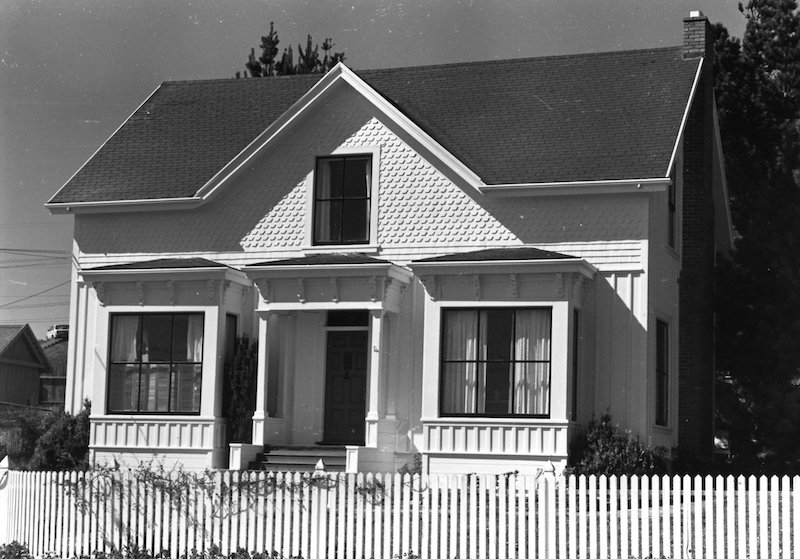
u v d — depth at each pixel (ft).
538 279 77.71
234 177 89.40
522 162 84.58
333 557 54.90
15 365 187.73
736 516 51.31
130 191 92.58
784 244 95.71
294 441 86.17
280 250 88.58
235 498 57.16
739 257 96.48
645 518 50.47
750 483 49.29
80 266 93.97
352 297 81.87
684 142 93.20
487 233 84.17
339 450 82.58
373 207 86.69
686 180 92.79
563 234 82.38
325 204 88.22
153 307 85.76
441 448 78.43
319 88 87.56
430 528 53.62
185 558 57.31
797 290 93.86
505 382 78.59
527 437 76.64
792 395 91.50
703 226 91.76
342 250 86.99
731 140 115.14
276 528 56.18
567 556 51.93
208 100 103.91
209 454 82.84
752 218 99.60
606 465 74.79
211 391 83.61
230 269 84.43
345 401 85.76
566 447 75.66
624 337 80.23
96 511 59.93
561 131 87.20
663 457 82.02
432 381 79.20
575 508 51.49
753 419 93.81
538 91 93.09
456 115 92.02
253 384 84.74
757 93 114.42
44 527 61.31
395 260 85.87
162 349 85.76
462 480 53.36
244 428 83.87
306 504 55.77
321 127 88.53
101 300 86.94
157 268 84.74
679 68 91.81
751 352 95.20
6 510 63.87
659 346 85.81
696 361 89.40
